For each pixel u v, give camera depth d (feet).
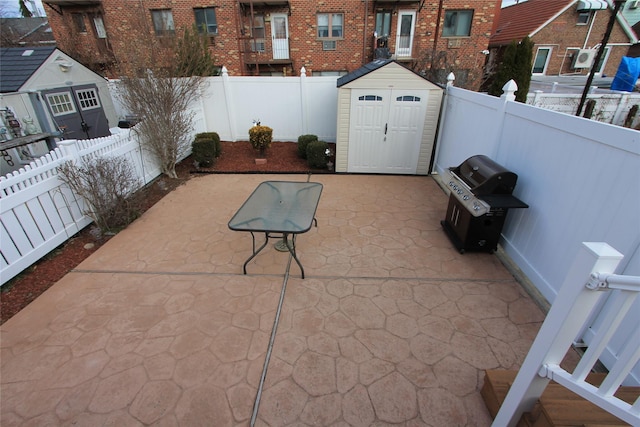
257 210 12.08
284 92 28.66
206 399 7.65
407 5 44.04
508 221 13.26
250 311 10.29
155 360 8.64
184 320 9.95
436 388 7.87
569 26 62.03
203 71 28.25
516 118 12.73
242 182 21.36
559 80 62.34
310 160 23.34
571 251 9.64
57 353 8.85
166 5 43.80
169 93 20.44
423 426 7.07
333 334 9.42
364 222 15.93
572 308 4.61
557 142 10.28
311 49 46.24
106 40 45.47
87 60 43.01
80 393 7.80
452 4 44.11
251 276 11.97
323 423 7.14
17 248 11.88
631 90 41.16
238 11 43.37
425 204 17.95
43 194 12.90
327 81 28.04
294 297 10.89
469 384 7.97
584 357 4.64
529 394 5.72
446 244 14.03
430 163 22.70
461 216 13.33
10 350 8.93
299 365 8.48
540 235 11.18
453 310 10.32
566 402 5.81
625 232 7.77
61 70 24.18
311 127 29.96
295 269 12.35
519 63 25.59
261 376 8.19
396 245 13.94
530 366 5.48
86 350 8.93
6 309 10.42
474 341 9.17
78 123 25.64
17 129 20.45
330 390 7.84
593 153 8.77
